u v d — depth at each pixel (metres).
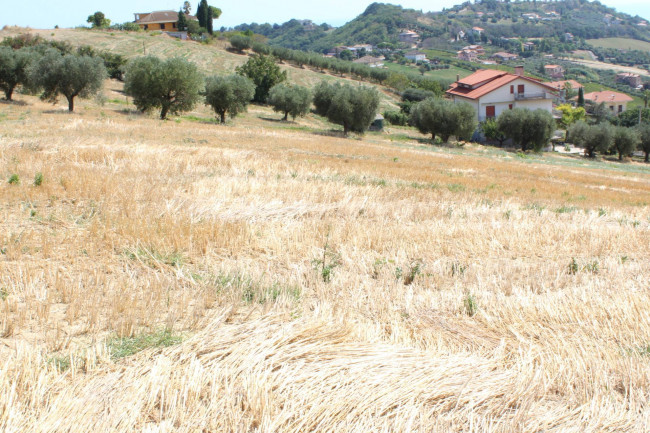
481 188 18.61
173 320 5.79
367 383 4.80
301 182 14.91
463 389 4.77
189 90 41.41
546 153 59.03
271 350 5.21
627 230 11.80
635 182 31.30
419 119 53.03
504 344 5.78
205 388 4.55
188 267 7.80
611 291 7.61
